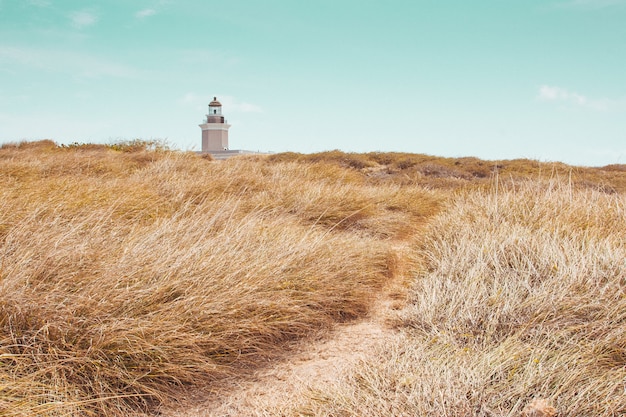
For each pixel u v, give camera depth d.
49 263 3.36
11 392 2.34
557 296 3.55
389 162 21.66
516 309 3.47
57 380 2.52
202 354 3.13
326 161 20.22
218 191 8.05
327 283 4.26
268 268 4.06
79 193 5.96
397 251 6.30
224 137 45.03
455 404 2.33
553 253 4.37
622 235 5.08
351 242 5.73
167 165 10.09
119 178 8.77
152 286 3.35
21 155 12.85
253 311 3.57
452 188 13.03
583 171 15.61
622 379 2.51
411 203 9.35
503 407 2.35
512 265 4.39
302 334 3.71
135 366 2.83
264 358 3.34
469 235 5.48
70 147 17.56
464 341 3.18
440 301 3.83
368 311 4.29
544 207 6.26
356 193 8.64
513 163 19.19
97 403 2.57
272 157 21.44
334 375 2.98
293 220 6.78
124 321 2.95
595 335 3.07
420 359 2.90
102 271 3.39
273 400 2.76
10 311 2.80
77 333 2.85
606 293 3.56
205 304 3.33
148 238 4.09
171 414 2.66
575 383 2.49
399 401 2.42
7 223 4.34
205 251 4.04
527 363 2.69
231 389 2.93
